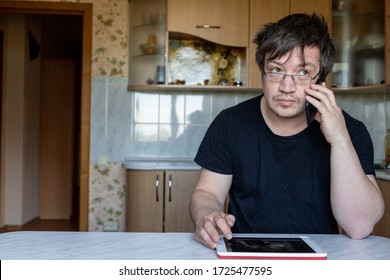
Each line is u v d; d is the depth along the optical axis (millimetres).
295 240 939
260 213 1186
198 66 3426
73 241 966
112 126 3357
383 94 3453
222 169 1229
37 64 4781
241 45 3195
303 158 1159
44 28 5016
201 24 3184
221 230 912
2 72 4301
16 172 4387
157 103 3412
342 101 3461
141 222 2922
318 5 3215
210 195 1202
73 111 5137
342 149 1016
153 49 3303
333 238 1034
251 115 1223
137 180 2941
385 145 3385
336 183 1021
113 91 3352
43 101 5016
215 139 1239
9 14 4324
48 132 5020
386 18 2949
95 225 3332
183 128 3432
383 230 2592
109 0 3332
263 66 1081
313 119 1072
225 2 3195
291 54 1009
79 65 5559
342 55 3346
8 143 4391
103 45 3330
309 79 1029
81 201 3330
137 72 3330
